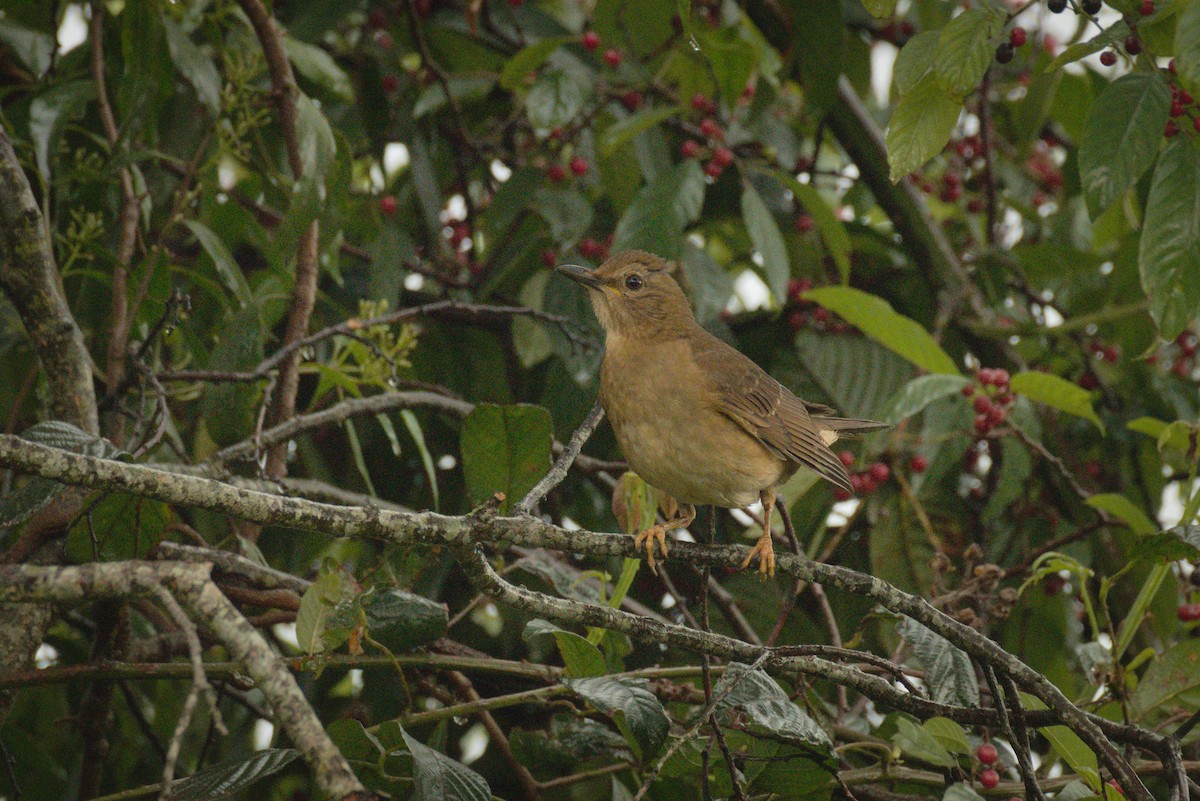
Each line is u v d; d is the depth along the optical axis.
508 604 6.57
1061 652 11.37
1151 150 7.47
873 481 11.03
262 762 6.87
